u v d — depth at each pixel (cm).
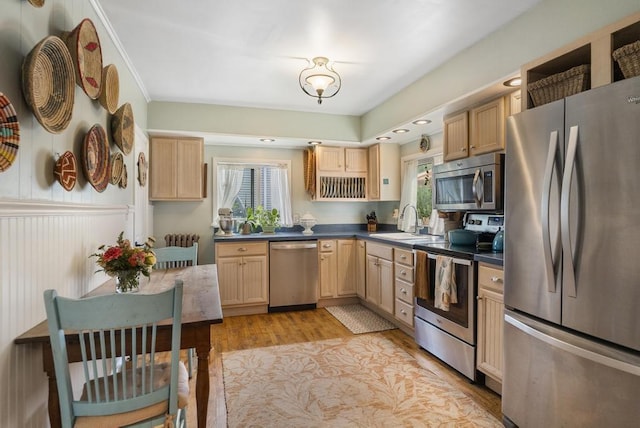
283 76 317
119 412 124
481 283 230
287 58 280
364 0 203
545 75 202
